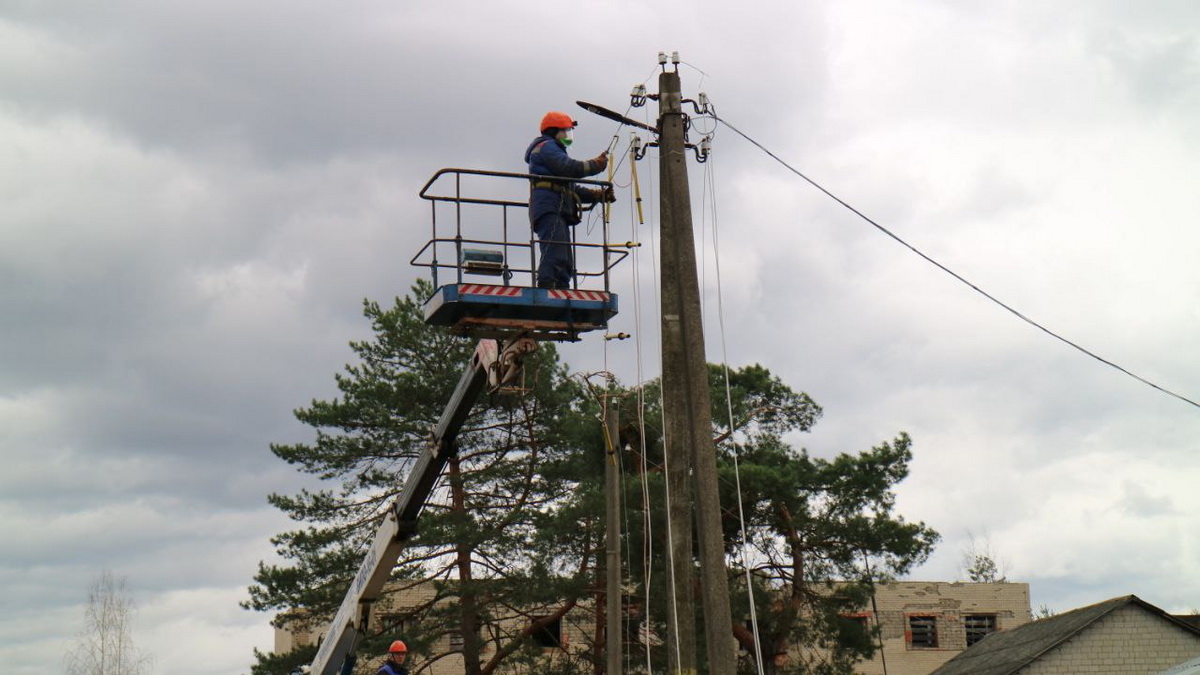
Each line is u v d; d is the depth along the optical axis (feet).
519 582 107.14
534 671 113.09
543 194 45.88
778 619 108.88
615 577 70.79
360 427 114.21
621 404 95.71
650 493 97.71
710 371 115.14
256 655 111.96
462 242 45.01
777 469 104.94
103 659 163.84
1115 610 112.88
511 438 112.78
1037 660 112.57
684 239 50.29
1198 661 50.85
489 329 44.91
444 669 143.64
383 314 116.78
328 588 108.47
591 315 45.47
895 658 167.12
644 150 52.60
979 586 171.83
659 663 107.24
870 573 110.93
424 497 53.42
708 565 46.55
